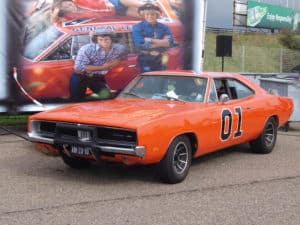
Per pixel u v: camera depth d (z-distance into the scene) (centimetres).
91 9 1104
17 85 1034
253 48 3566
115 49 1142
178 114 674
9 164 784
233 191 656
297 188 681
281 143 1043
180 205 589
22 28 1027
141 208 574
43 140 679
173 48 1223
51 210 560
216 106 760
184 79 794
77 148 654
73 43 1089
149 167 769
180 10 1225
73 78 1097
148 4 1178
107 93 1145
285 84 1258
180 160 688
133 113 670
